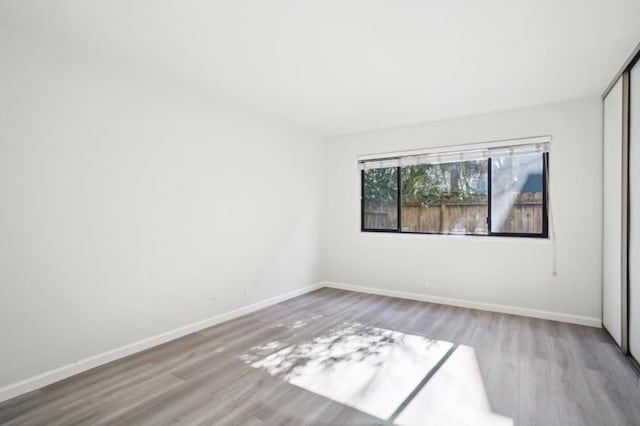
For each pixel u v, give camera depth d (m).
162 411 2.09
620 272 2.92
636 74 2.63
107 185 2.77
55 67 2.48
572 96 3.55
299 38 2.40
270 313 4.08
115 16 2.12
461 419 2.00
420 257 4.64
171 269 3.25
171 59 2.74
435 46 2.50
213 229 3.67
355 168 5.21
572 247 3.68
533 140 3.86
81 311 2.61
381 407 2.13
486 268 4.17
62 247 2.51
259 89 3.41
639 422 1.96
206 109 3.59
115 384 2.42
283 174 4.65
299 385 2.40
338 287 5.40
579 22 2.15
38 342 2.39
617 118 3.01
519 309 3.96
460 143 4.33
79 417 2.03
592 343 3.11
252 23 2.21
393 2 1.97
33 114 2.37
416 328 3.55
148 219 3.06
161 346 3.09
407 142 4.74
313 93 3.50
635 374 2.52
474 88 3.33
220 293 3.75
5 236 2.24
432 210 4.66
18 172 2.30
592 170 3.57
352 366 2.69
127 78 2.91
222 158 3.77
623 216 2.84
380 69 2.91
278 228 4.57
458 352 2.94
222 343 3.16
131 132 2.94
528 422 1.97
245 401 2.20
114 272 2.82
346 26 2.24
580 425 1.94
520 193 4.05
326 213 5.47
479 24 2.20
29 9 2.04
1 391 2.21
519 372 2.57
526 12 2.05
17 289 2.30
